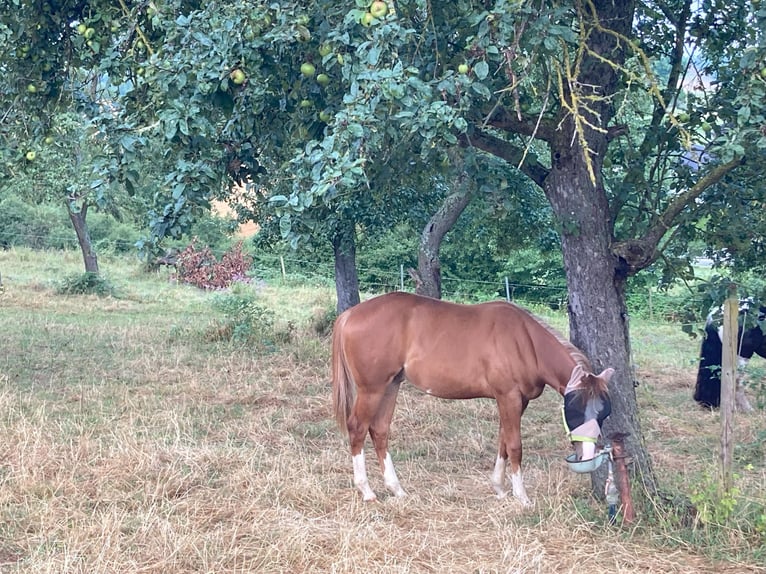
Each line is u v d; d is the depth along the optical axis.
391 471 6.60
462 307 6.61
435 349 6.46
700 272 18.80
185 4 5.88
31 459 6.54
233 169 5.70
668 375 12.42
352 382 6.67
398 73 4.32
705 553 5.30
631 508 5.70
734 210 6.30
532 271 24.00
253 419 8.78
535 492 6.59
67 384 10.15
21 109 7.00
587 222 6.12
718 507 5.55
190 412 9.02
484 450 8.05
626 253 6.05
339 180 4.34
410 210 13.13
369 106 4.42
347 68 4.70
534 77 6.51
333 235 13.48
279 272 28.06
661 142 6.26
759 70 4.80
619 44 5.73
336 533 5.50
